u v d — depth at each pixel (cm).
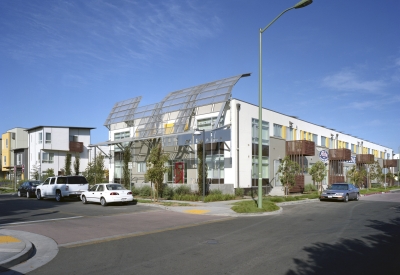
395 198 3053
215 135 2667
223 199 2409
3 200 2770
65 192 2578
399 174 6494
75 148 5359
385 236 1096
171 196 2531
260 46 1836
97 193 2242
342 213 1788
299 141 3347
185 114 2984
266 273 702
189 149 2952
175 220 1527
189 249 930
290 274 695
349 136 5150
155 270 736
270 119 3222
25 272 750
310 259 807
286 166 2639
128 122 3716
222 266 757
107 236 1150
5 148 6272
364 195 3500
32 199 2866
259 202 1803
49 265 802
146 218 1599
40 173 4731
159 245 991
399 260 797
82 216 1684
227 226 1343
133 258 844
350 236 1098
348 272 705
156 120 3272
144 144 3403
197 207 1995
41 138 5169
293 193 3234
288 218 1581
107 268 761
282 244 977
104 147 4494
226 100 2700
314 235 1120
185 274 703
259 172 1822
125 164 3262
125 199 2184
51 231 1252
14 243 994
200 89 3050
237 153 2730
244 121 2842
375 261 788
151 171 2269
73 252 926
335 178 4312
